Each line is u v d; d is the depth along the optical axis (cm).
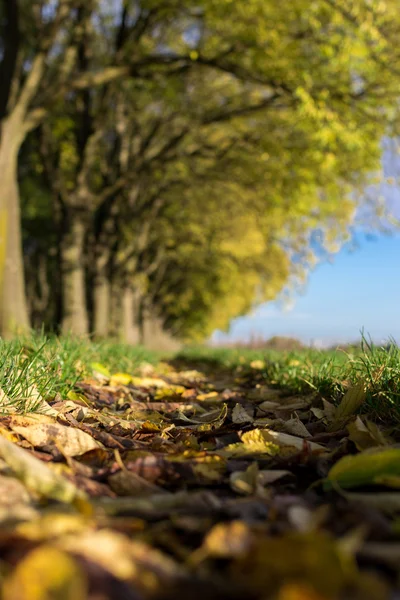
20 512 113
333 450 200
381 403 258
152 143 1639
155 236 2442
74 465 166
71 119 1499
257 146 1381
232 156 1520
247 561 86
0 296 905
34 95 1014
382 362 304
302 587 73
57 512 118
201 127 1423
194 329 4203
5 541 94
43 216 1928
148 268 2631
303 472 178
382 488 155
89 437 206
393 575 93
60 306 1390
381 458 154
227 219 2236
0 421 226
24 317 938
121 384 455
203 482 162
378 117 1167
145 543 105
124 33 1134
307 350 582
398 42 1052
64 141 1612
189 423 284
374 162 1280
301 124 1048
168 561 91
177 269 3042
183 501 132
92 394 365
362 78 1130
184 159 1603
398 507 134
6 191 912
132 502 129
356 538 94
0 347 306
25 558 80
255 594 80
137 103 1605
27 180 1819
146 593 80
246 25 978
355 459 155
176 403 356
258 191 1589
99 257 1741
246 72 1061
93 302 1733
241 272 2930
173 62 1046
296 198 1416
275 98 1210
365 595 78
